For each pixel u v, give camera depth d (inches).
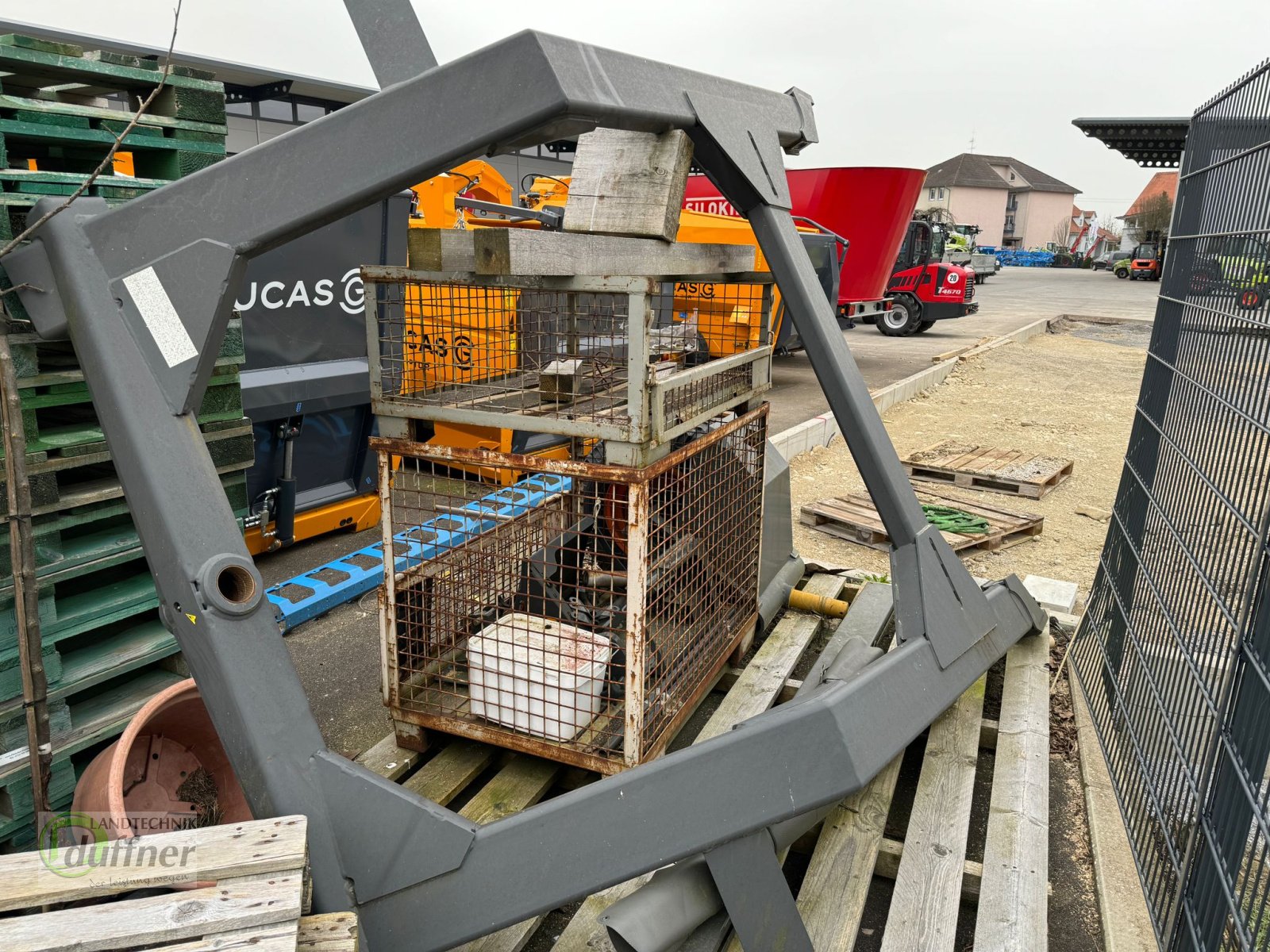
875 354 615.5
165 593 81.0
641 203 105.6
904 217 543.5
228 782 104.9
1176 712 105.9
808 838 112.5
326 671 155.8
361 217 198.5
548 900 82.5
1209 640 101.8
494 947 93.0
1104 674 138.6
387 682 122.4
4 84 109.0
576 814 84.8
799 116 129.3
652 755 116.2
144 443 81.3
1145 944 96.3
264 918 64.9
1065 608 173.6
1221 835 84.1
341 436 208.8
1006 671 147.9
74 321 84.6
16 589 88.0
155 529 80.5
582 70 79.4
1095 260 2352.4
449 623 128.6
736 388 133.6
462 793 124.6
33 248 87.5
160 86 83.5
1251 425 98.5
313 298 191.3
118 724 100.8
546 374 109.8
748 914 88.0
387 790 80.8
